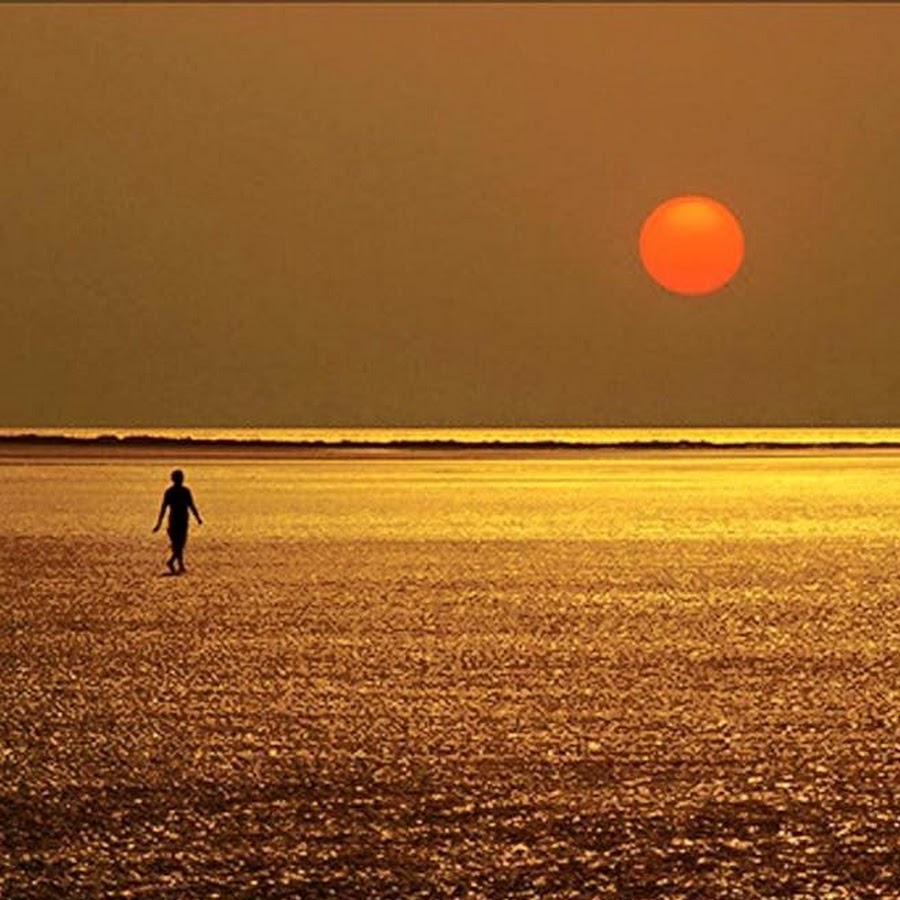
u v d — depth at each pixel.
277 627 98.00
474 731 67.56
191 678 79.56
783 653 88.75
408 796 57.38
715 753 63.91
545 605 110.06
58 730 67.50
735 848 51.69
